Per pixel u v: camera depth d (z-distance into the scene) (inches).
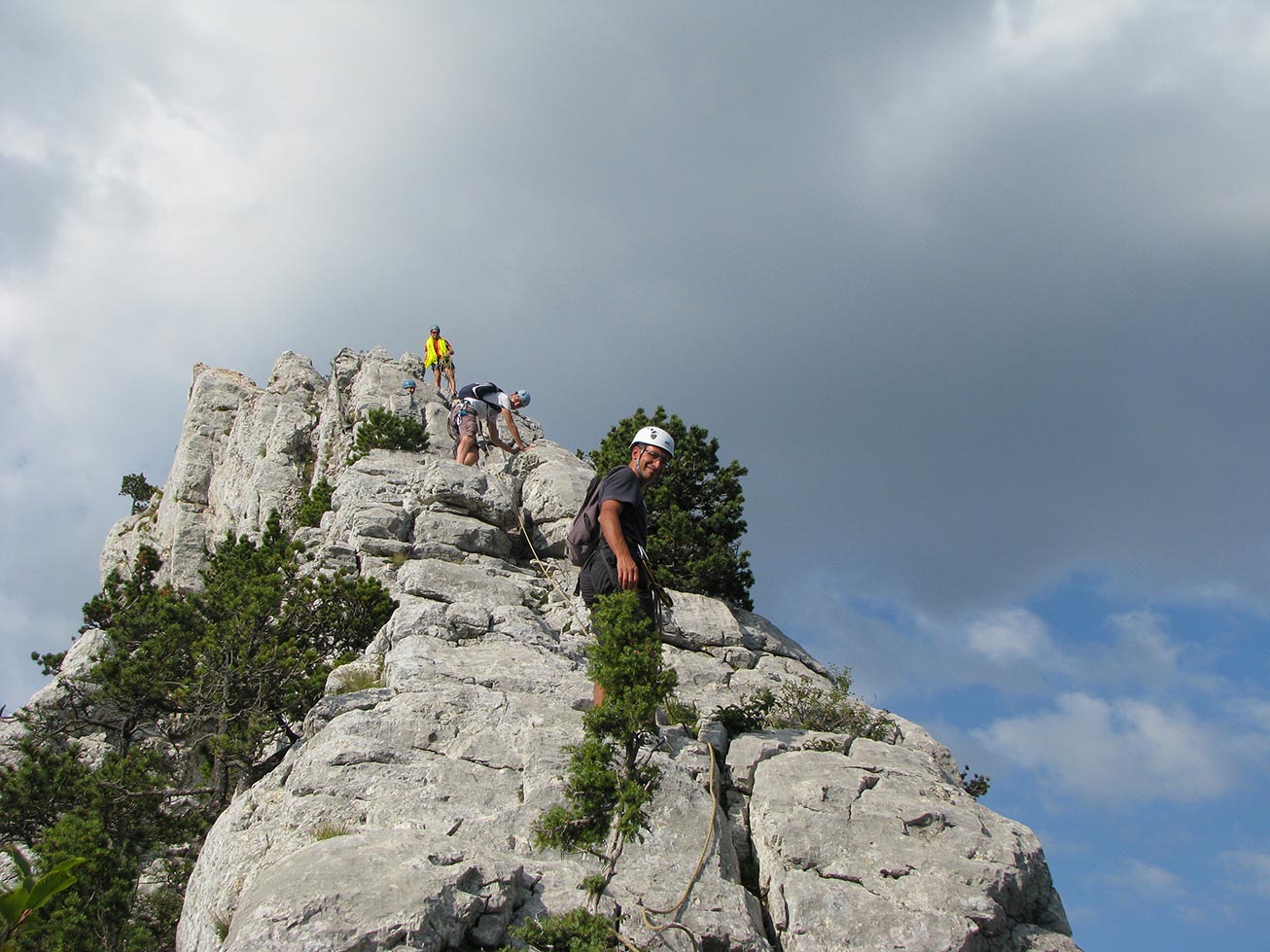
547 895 376.5
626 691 387.5
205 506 1891.0
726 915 386.0
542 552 843.4
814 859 413.4
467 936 345.4
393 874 342.6
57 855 514.0
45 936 468.1
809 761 474.9
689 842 416.5
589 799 374.3
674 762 453.4
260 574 869.8
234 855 415.8
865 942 377.4
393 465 1035.9
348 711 499.8
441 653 557.6
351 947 316.2
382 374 1622.8
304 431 1720.0
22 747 681.0
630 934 370.6
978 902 392.5
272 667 709.3
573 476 880.9
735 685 657.0
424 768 445.4
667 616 711.1
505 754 459.8
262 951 312.8
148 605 906.7
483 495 856.9
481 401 1000.9
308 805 424.8
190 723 733.3
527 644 615.2
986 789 619.5
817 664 740.7
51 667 936.9
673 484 879.7
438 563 731.4
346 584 773.3
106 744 835.4
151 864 620.7
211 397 2078.0
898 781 466.6
